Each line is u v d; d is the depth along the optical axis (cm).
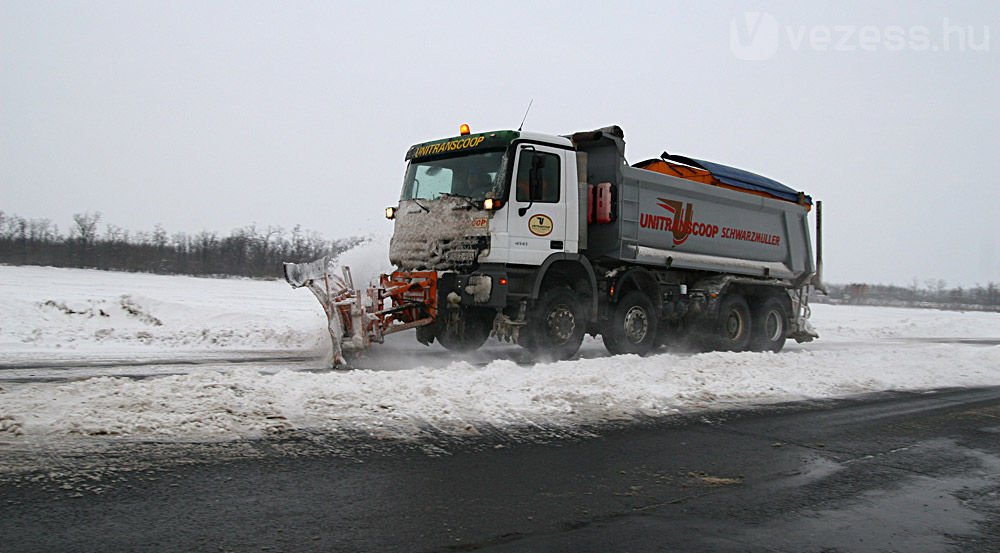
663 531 391
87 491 407
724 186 1352
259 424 558
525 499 438
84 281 3972
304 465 479
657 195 1195
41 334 1212
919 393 961
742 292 1398
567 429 627
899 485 505
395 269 1147
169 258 7200
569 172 1066
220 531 361
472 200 1000
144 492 411
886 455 592
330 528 373
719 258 1336
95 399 582
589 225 1135
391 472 477
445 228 1026
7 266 5975
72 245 7169
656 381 845
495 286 976
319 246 4228
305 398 632
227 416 565
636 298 1185
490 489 454
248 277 6712
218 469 459
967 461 582
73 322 1355
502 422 629
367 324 957
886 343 1884
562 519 405
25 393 593
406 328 995
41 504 384
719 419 712
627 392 773
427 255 1043
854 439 649
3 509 375
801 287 1561
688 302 1294
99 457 466
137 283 4134
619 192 1117
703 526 402
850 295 7962
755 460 559
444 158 1069
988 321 2981
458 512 408
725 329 1332
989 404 889
